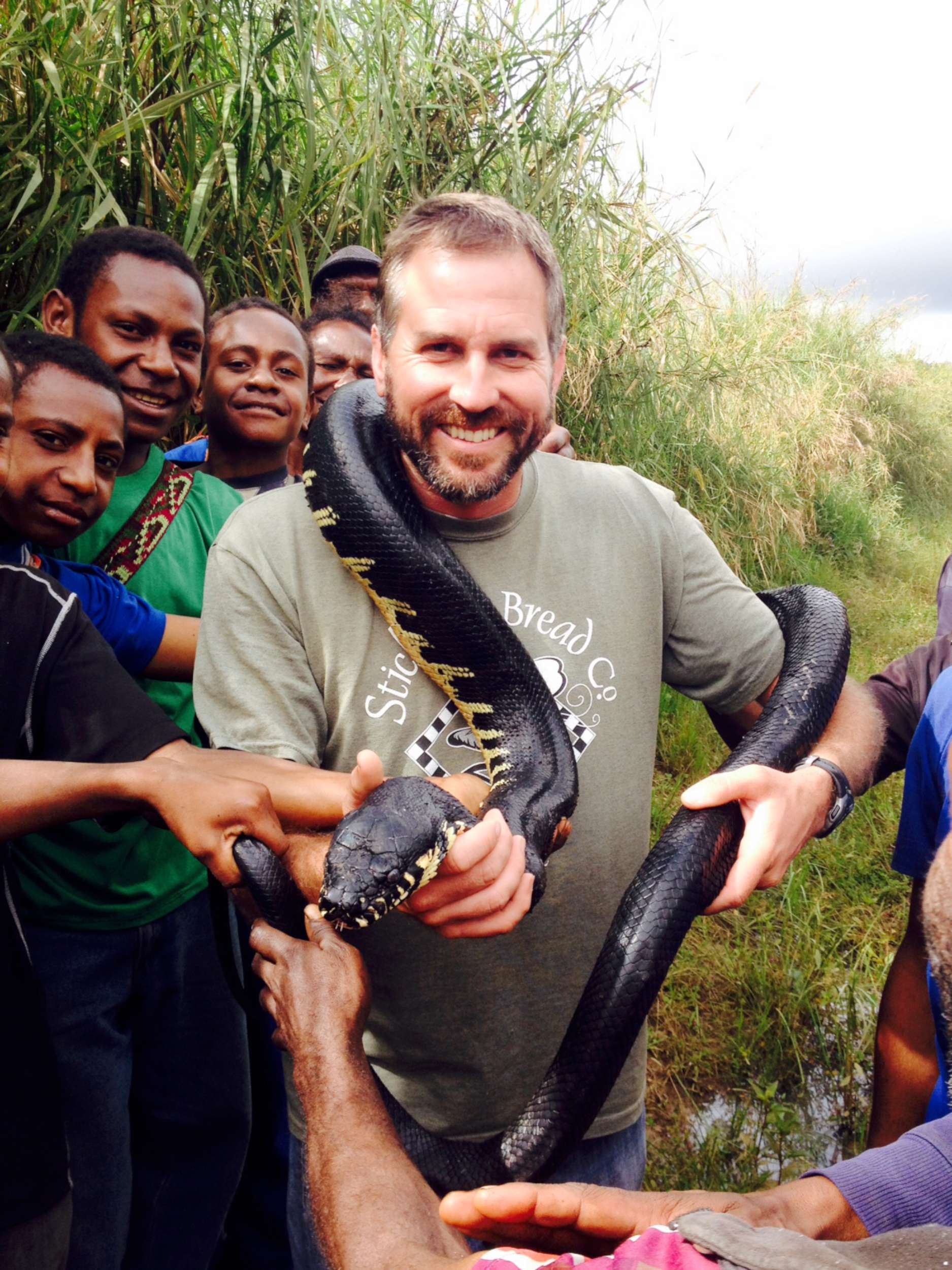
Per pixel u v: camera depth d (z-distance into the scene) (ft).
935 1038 3.49
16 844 3.62
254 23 5.91
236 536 2.98
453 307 2.57
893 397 17.47
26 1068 2.74
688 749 7.34
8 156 4.97
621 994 2.66
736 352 11.17
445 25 7.07
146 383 4.03
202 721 2.90
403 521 2.84
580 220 7.49
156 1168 4.12
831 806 2.94
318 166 6.12
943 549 14.67
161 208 5.70
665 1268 1.37
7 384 2.78
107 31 5.50
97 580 3.61
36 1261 2.76
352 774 2.52
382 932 2.84
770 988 5.09
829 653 3.26
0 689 2.76
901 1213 1.83
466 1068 2.94
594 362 8.05
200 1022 4.07
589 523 3.05
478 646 2.84
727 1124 4.50
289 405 5.05
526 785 2.75
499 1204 1.76
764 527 10.42
